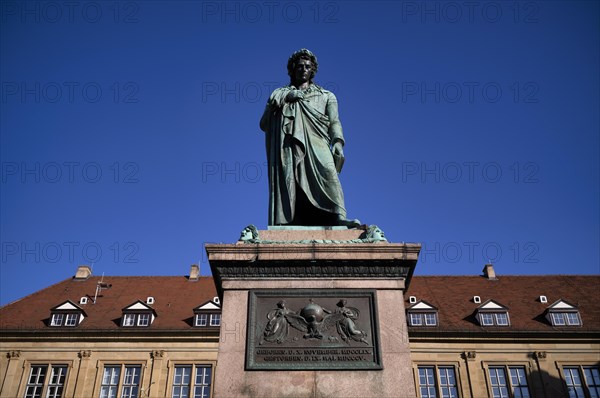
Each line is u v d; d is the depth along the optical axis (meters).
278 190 8.93
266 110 9.89
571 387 34.69
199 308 37.00
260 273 7.18
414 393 6.37
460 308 38.84
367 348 6.66
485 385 34.56
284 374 6.47
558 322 36.69
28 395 34.50
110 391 34.59
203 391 34.56
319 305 6.95
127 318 37.06
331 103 9.84
